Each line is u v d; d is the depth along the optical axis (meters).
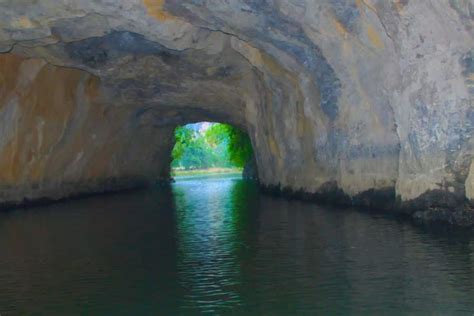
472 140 12.13
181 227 14.03
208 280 8.29
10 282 8.53
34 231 14.06
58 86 22.72
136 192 30.17
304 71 18.44
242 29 16.67
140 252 10.61
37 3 15.12
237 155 47.22
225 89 23.92
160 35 16.64
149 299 7.43
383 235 11.19
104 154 29.12
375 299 6.95
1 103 19.62
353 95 16.56
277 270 8.67
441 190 12.52
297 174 21.86
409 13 12.64
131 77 22.47
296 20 15.72
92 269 9.25
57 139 23.31
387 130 15.29
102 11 15.48
